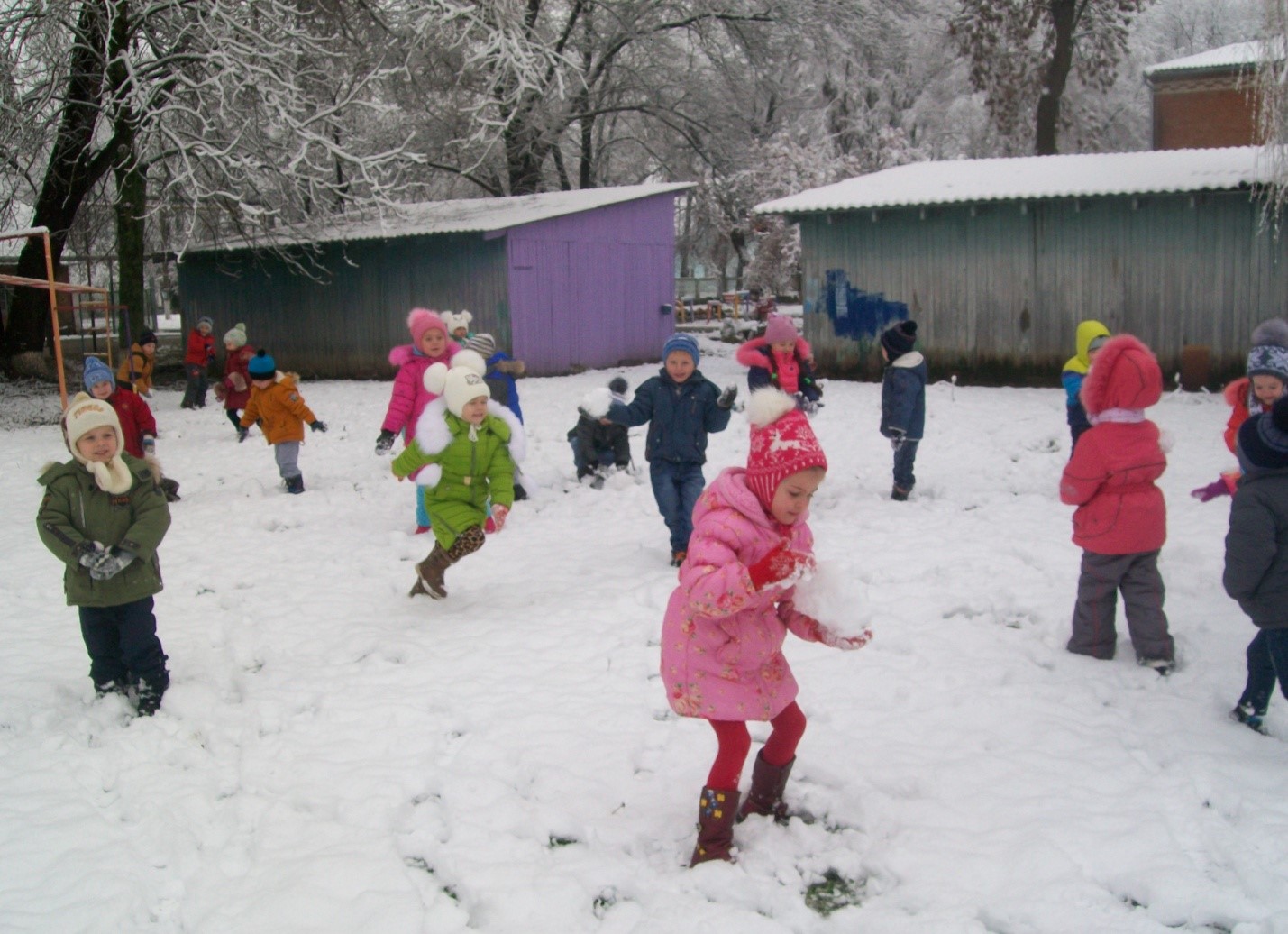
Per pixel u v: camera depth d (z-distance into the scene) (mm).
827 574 3377
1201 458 10281
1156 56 39531
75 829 3711
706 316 38781
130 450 8953
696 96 31625
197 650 5695
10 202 21203
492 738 4406
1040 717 4480
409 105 26062
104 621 4832
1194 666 4988
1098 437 4922
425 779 4059
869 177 19703
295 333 24109
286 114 17984
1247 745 4184
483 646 5570
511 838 3604
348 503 9578
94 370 8773
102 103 18828
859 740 4289
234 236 22844
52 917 3195
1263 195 14961
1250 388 5684
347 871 3406
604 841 3609
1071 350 16672
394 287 22156
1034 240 16734
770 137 36812
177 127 19234
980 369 17391
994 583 6414
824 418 13812
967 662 5148
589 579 6867
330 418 15891
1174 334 15969
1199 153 17172
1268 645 4133
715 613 3225
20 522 9383
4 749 4402
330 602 6516
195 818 3824
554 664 5289
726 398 6914
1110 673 4977
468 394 6004
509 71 23375
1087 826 3541
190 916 3221
